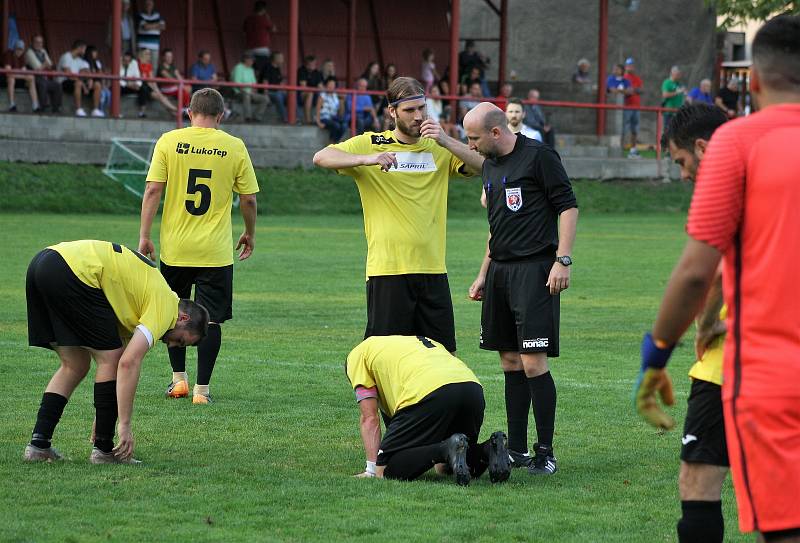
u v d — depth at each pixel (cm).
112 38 5309
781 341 684
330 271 3159
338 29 6675
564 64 8156
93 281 1159
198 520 995
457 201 5416
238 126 5422
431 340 1230
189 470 1177
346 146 1320
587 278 3139
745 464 691
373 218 1327
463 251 3722
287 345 2056
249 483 1127
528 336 1209
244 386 1689
